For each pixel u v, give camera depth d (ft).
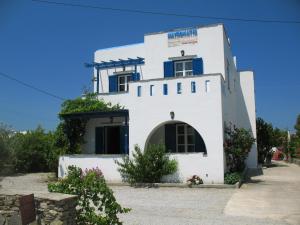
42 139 95.91
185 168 58.75
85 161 65.41
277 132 143.13
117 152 71.31
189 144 65.57
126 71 80.23
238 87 91.09
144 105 62.69
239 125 90.17
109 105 71.82
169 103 61.16
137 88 63.46
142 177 58.90
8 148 39.60
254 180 66.08
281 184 59.82
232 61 82.48
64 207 25.26
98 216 26.91
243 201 43.88
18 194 26.09
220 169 57.11
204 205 41.55
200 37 70.90
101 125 72.28
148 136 62.03
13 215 25.71
